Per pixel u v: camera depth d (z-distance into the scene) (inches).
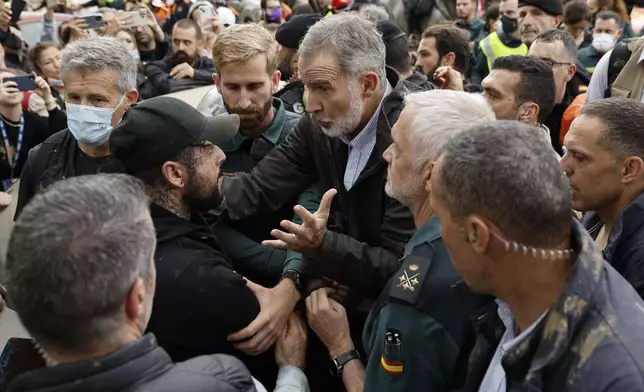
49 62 168.6
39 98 143.6
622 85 119.6
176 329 62.7
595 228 73.7
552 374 40.1
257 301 69.0
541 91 102.7
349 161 78.1
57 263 37.6
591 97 129.2
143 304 41.6
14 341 56.3
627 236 63.0
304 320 77.4
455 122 57.4
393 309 55.2
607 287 41.3
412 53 235.0
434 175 44.5
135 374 38.3
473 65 227.8
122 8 282.4
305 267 73.7
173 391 38.9
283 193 85.3
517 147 40.3
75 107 88.3
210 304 63.1
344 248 69.7
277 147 87.4
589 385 38.6
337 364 71.0
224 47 89.0
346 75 72.2
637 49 119.0
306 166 85.3
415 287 54.2
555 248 40.7
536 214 39.3
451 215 42.6
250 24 94.7
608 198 64.8
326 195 70.1
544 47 133.3
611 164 63.1
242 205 84.2
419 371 54.2
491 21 250.8
